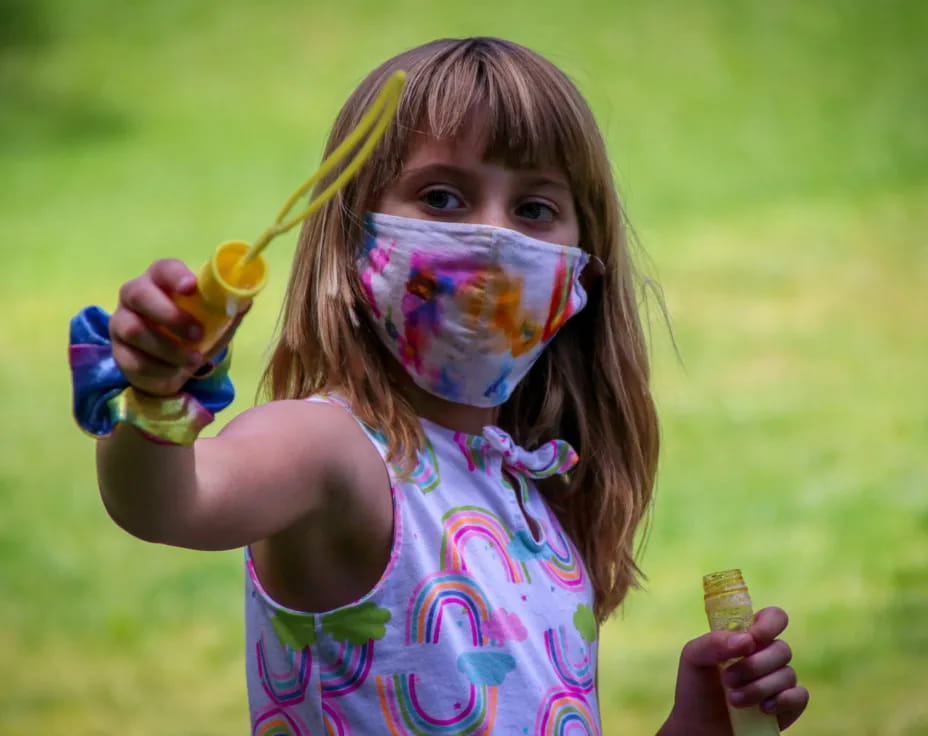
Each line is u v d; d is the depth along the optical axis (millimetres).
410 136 2471
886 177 16609
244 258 1715
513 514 2469
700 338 12125
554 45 22125
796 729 5762
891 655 6457
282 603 2283
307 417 2223
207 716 6320
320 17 24219
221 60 23109
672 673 6438
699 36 21953
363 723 2223
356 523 2252
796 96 19750
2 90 22438
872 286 13172
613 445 2871
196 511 1872
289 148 19625
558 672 2420
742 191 16547
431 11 24031
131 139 20438
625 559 2881
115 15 25062
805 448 9680
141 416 1734
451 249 2404
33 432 10859
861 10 22250
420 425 2426
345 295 2457
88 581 8094
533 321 2457
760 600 7305
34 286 14844
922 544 7910
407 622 2260
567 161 2547
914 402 10461
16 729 6129
